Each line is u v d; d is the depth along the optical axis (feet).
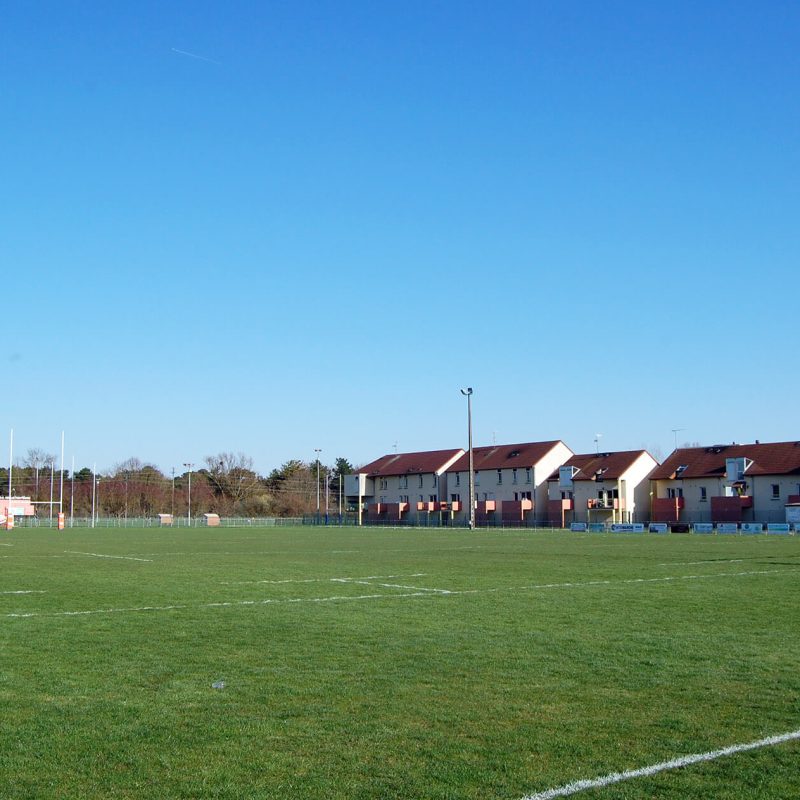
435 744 28.73
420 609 63.41
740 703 34.01
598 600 69.15
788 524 257.14
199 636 50.80
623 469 350.43
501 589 78.07
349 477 453.99
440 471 414.62
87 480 490.49
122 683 38.06
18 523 352.90
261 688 36.91
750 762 26.71
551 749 28.12
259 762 26.96
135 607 65.05
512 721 31.50
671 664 41.68
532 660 42.86
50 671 40.65
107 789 24.70
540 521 368.68
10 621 57.31
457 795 24.07
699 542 184.34
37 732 30.35
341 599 70.18
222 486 529.45
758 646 46.83
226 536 230.27
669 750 27.94
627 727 30.66
